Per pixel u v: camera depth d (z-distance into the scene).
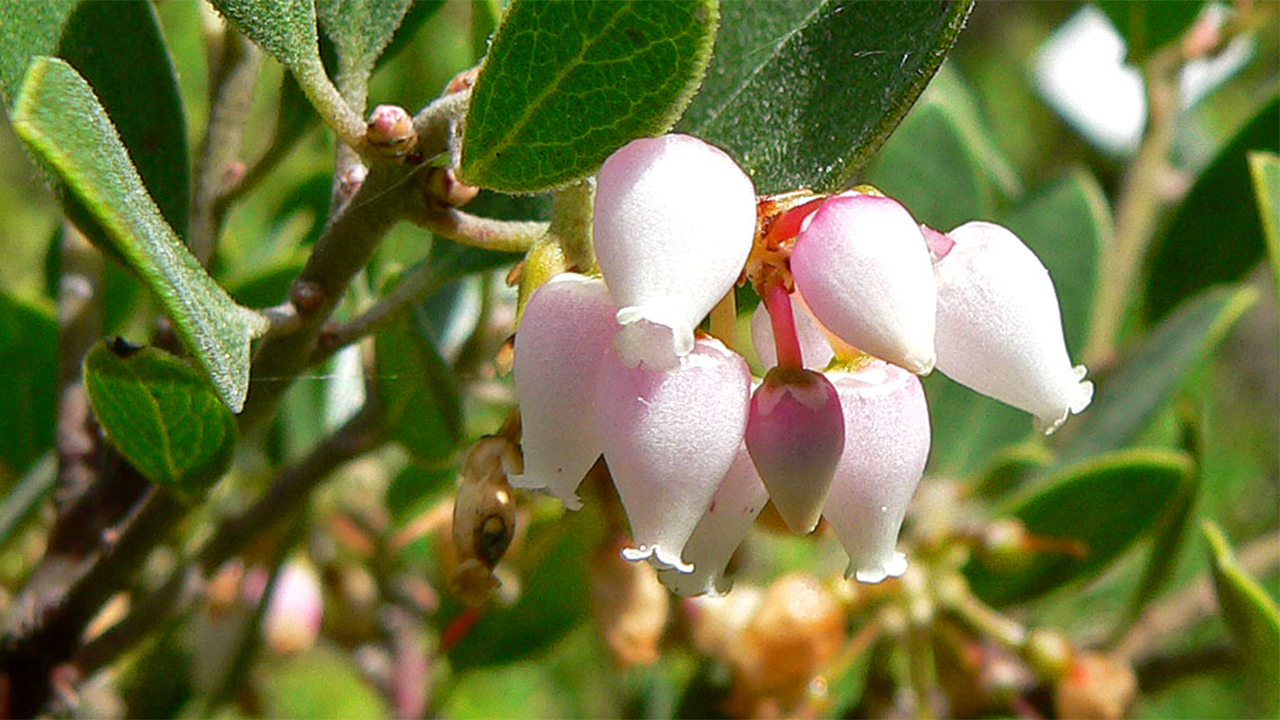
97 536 0.11
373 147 0.09
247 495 0.15
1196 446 0.15
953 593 0.14
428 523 0.13
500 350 0.09
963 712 0.14
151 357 0.10
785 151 0.09
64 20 0.10
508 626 0.15
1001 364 0.09
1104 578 0.16
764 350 0.09
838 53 0.09
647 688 0.18
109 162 0.08
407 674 0.16
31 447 0.14
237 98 0.11
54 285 0.15
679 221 0.08
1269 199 0.12
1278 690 0.12
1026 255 0.09
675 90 0.08
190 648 0.15
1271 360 0.31
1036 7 0.30
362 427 0.12
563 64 0.08
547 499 0.14
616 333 0.08
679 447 0.08
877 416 0.09
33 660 0.11
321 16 0.09
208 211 0.11
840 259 0.08
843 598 0.13
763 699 0.13
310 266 0.09
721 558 0.09
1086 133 0.22
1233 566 0.12
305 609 0.15
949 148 0.16
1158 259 0.17
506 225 0.09
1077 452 0.16
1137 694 0.15
